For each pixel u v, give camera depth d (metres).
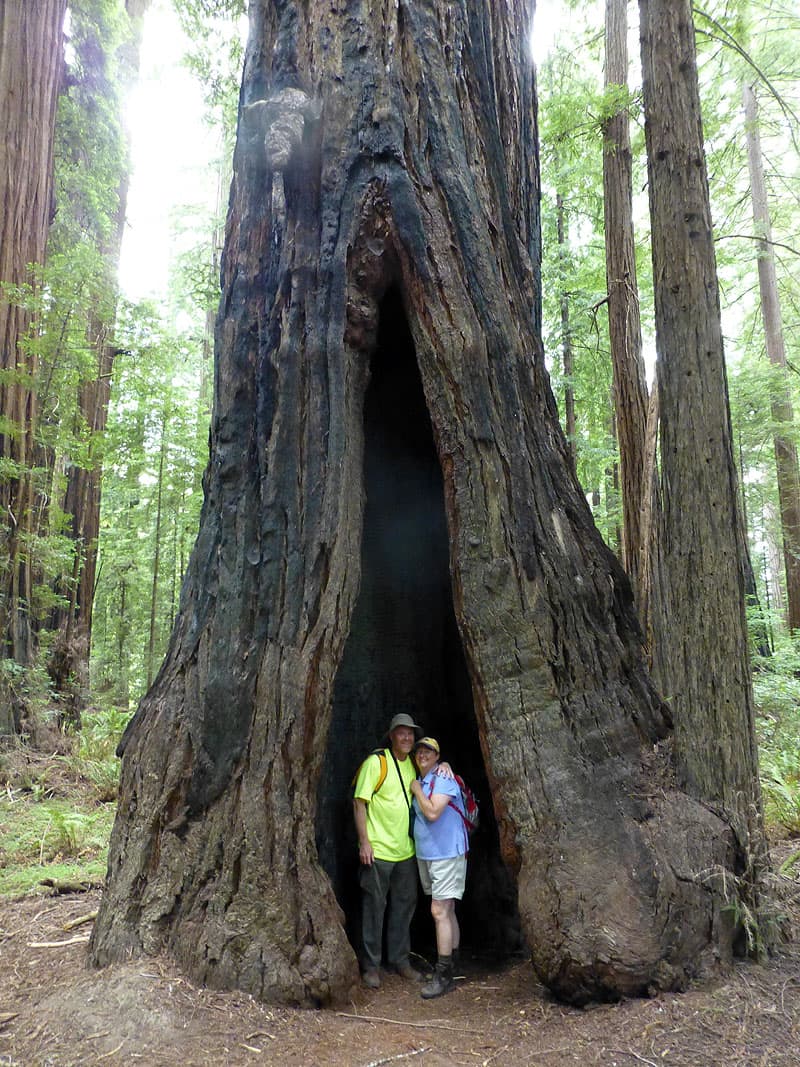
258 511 4.16
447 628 5.55
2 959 4.14
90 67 15.16
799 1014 3.29
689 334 4.39
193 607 4.26
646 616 8.89
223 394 4.39
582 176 14.05
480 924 5.04
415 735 4.84
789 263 21.64
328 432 4.14
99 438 12.23
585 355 15.93
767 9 14.66
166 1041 3.10
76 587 13.55
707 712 4.13
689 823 3.82
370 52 4.42
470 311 4.27
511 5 5.73
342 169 4.29
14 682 10.22
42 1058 3.02
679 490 4.36
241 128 4.74
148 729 4.11
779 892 4.49
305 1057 3.11
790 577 18.42
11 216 11.20
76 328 11.52
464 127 4.61
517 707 3.91
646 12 4.66
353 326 4.27
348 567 4.11
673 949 3.49
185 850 3.79
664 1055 3.01
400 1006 3.94
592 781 3.82
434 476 5.58
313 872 3.78
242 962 3.54
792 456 18.56
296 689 3.89
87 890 5.46
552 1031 3.35
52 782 8.95
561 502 4.42
